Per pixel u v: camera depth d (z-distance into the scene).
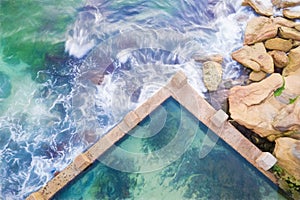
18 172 7.29
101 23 8.88
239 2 9.17
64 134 7.66
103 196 6.97
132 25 8.89
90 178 7.08
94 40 8.66
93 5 9.11
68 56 8.50
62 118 7.82
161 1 9.23
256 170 7.12
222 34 8.86
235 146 7.24
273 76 7.89
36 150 7.51
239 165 7.16
